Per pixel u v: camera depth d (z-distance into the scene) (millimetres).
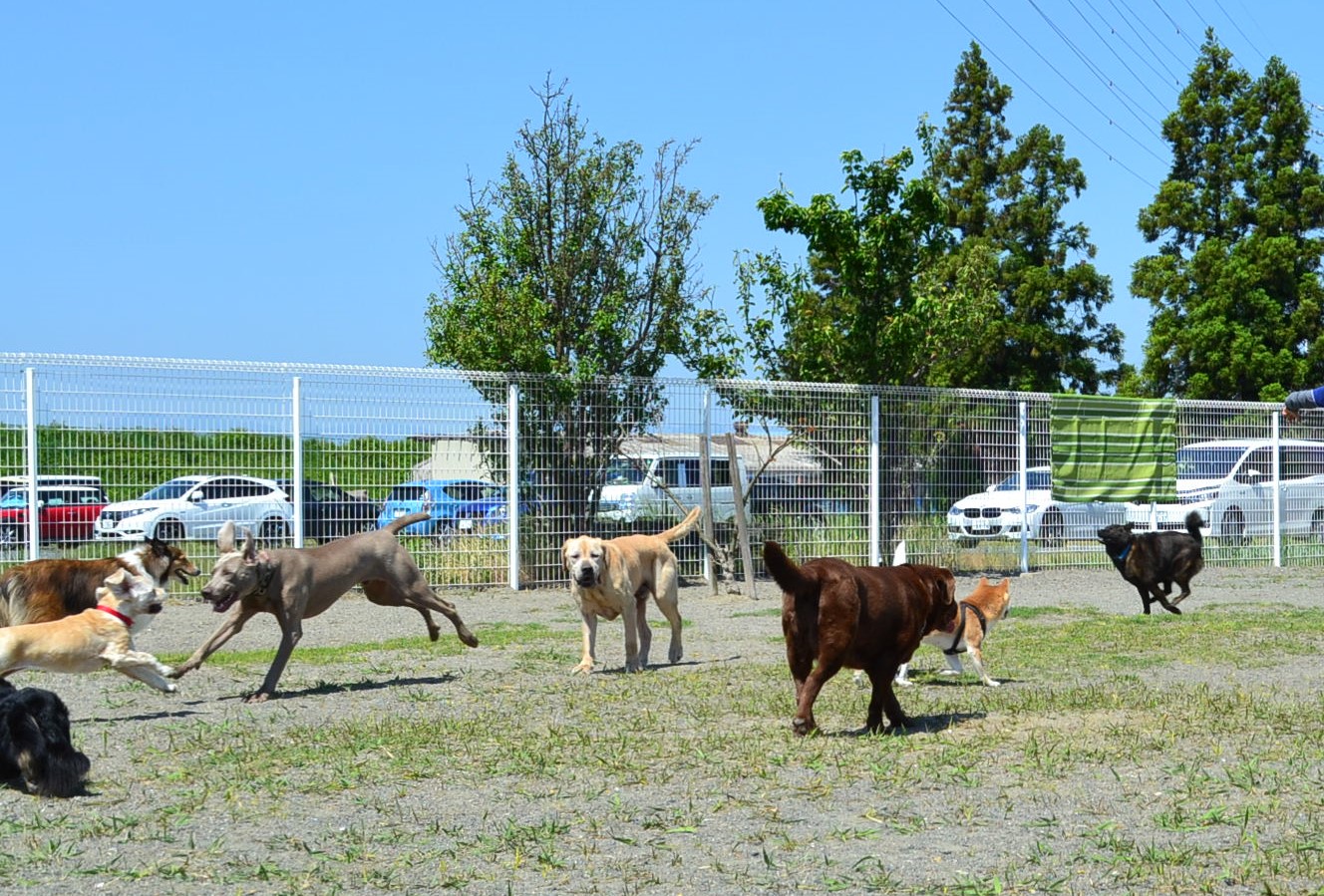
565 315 18000
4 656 7602
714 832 5508
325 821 5734
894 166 18375
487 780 6473
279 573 9195
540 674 10008
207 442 14070
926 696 8984
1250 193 35156
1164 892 4680
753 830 5535
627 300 18312
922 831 5504
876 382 18844
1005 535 18156
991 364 36344
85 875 4969
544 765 6730
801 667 7582
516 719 8156
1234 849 5160
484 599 14953
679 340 18703
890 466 17375
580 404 16062
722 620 13484
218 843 5367
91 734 7762
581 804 5992
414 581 10211
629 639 10148
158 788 6363
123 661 8016
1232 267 33719
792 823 5637
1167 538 13773
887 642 7617
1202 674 9945
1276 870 4840
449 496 15312
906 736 7551
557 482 15969
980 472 18031
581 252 17953
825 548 16922
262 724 8078
